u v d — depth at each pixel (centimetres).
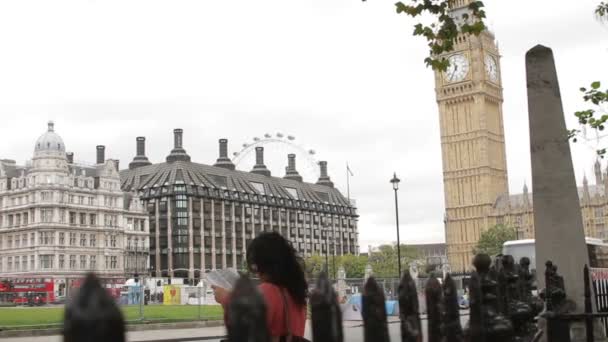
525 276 1295
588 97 1756
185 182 16875
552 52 1503
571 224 1432
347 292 4294
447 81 18200
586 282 970
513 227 16100
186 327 3900
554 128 1470
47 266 13738
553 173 1453
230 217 18050
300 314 588
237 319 382
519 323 1136
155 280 10525
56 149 14275
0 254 14512
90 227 14538
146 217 16075
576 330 1314
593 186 18175
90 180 14875
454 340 745
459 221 17788
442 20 1562
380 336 565
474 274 928
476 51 17912
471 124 17850
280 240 600
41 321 3884
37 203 13912
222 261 17450
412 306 667
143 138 18750
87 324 286
